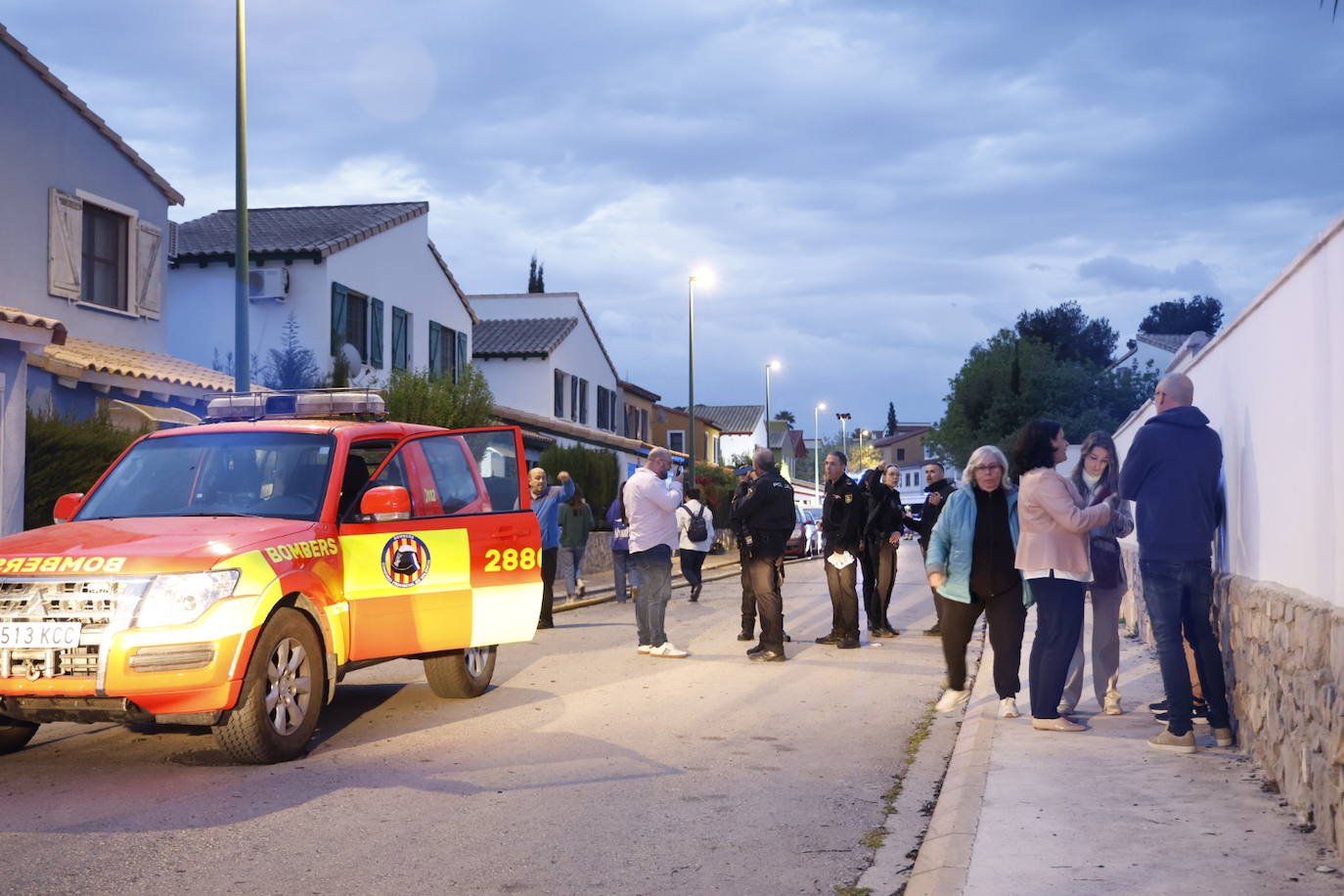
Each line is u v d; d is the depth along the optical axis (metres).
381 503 7.97
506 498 9.77
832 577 13.08
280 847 5.50
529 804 6.33
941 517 8.45
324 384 25.09
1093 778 6.48
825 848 5.59
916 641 13.77
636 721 8.73
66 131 18.70
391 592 8.42
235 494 8.27
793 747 7.86
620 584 19.73
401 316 30.19
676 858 5.41
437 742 7.94
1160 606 7.22
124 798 6.41
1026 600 8.38
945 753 7.72
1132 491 7.32
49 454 13.95
